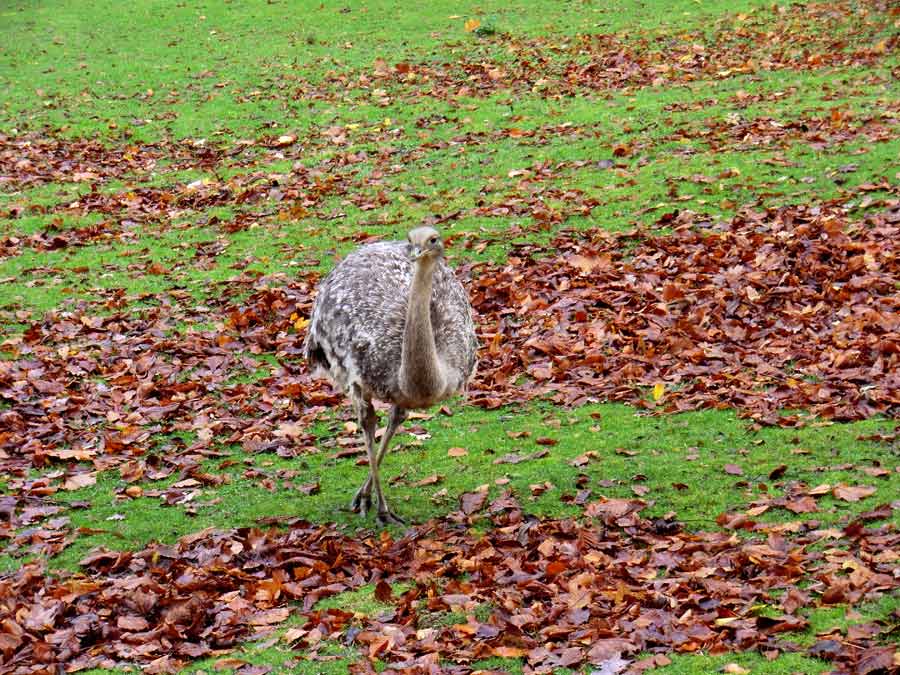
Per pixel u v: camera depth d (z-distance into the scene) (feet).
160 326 53.67
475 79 94.02
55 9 127.85
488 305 53.21
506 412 43.47
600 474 36.78
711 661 25.30
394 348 33.78
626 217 62.44
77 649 28.35
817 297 49.47
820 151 67.46
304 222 67.26
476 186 70.18
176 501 37.88
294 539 34.06
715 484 35.24
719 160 68.49
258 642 28.50
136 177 77.61
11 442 42.16
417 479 38.52
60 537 35.37
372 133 82.89
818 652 25.11
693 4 109.91
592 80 90.33
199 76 101.30
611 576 29.71
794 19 100.42
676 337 46.98
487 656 26.50
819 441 37.24
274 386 46.70
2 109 93.97
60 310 56.24
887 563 28.60
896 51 88.48
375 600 29.94
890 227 55.88
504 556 31.50
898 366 42.04
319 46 108.06
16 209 70.85
